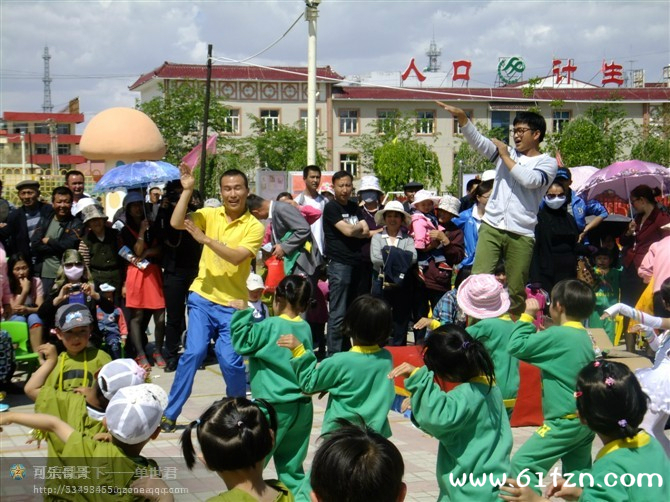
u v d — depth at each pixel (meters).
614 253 10.62
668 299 6.41
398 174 40.28
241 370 6.67
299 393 5.37
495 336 5.86
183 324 9.99
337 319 9.27
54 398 4.25
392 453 2.70
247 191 6.81
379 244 9.36
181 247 9.28
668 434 7.17
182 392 6.77
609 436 3.76
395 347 7.82
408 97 48.50
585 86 54.50
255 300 8.40
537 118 6.63
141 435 3.64
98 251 9.28
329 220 9.28
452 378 4.36
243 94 47.25
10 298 8.68
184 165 6.43
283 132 41.50
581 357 5.07
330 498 2.66
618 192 13.55
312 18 15.72
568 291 5.24
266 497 3.18
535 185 6.41
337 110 48.34
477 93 49.62
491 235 6.70
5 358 7.99
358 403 4.97
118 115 9.64
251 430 3.14
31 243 9.38
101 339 7.73
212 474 5.70
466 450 4.28
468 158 42.16
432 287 9.88
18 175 23.97
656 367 5.58
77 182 10.95
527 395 7.46
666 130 42.28
